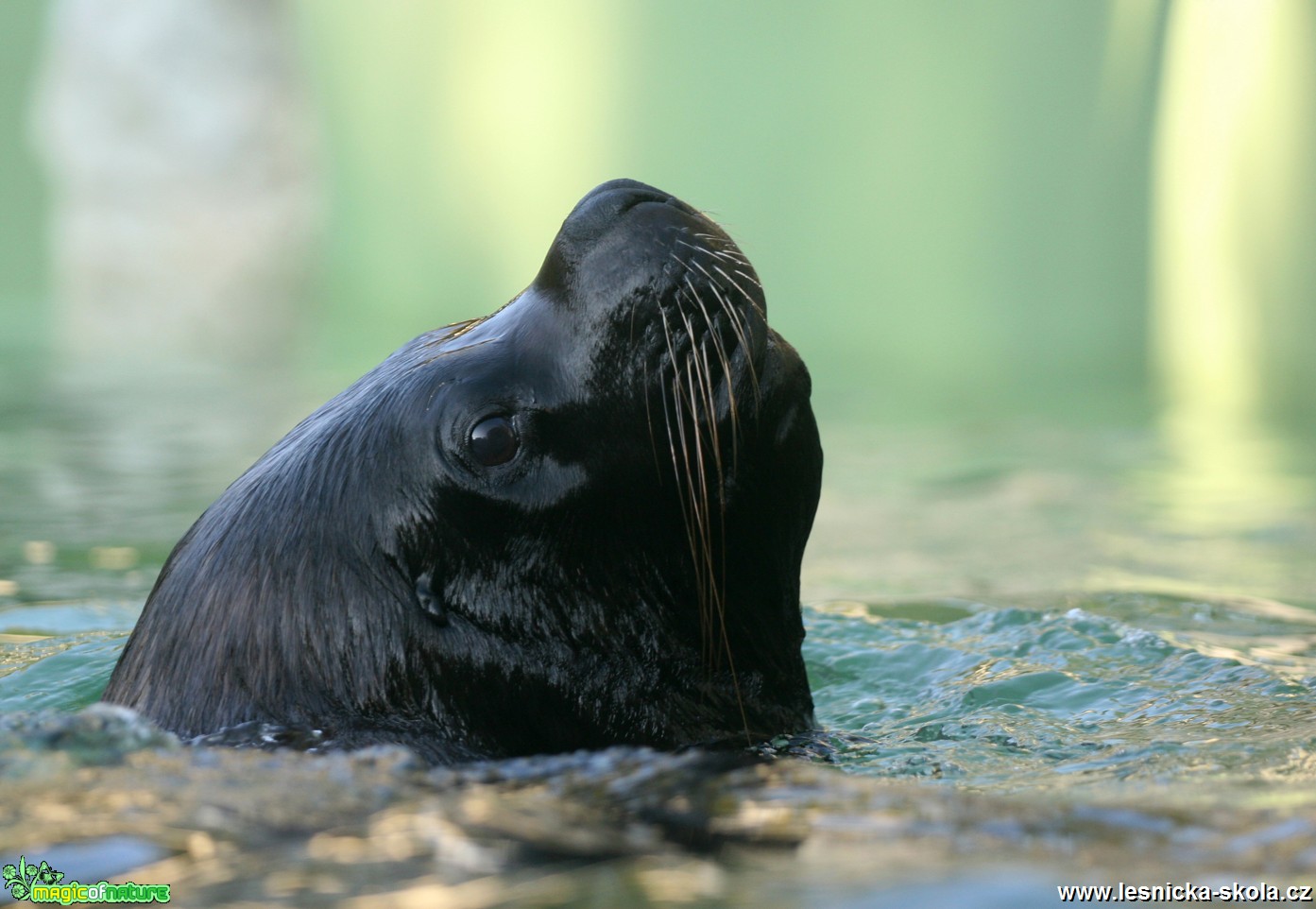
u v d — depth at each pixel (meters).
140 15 89.38
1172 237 60.22
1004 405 52.81
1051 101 64.06
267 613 12.50
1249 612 21.77
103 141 90.56
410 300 86.88
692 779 10.16
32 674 16.94
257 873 7.88
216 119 89.75
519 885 7.64
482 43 81.75
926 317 68.00
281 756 10.74
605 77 76.50
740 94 72.12
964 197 66.69
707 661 14.12
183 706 12.26
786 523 14.37
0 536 28.25
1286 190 55.59
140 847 8.30
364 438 13.09
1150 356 60.88
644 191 13.47
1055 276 64.50
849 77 69.19
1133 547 29.12
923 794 9.85
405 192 86.94
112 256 91.06
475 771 10.52
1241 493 35.88
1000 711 15.70
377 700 12.45
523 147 80.38
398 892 7.56
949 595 23.80
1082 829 8.88
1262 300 56.25
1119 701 15.88
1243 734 13.57
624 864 8.04
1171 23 59.75
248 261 90.81
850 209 69.69
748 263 13.68
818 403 53.25
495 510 13.02
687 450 13.37
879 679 17.95
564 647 13.30
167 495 33.16
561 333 13.18
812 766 12.27
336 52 90.50
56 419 46.00
